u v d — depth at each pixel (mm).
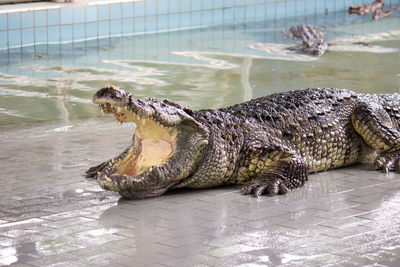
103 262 6617
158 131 8945
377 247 6910
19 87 16844
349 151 10516
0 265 6570
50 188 9258
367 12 29578
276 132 9797
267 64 19578
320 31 24859
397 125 10820
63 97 15789
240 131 9555
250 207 8398
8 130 12898
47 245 7117
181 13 26406
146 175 8750
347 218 7855
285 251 6844
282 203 8547
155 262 6594
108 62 20031
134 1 25234
